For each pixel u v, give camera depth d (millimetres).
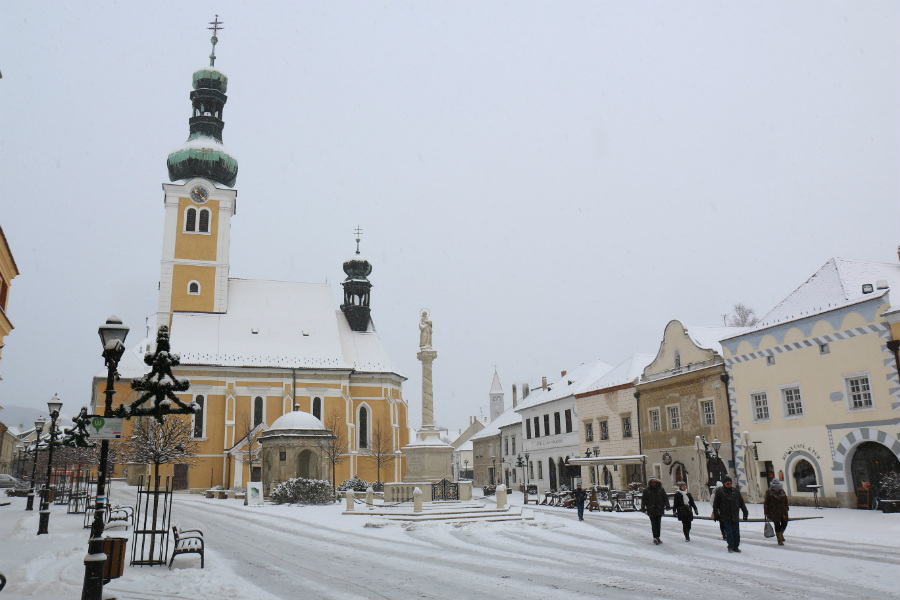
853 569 13680
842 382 30109
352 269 80500
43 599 10484
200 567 14719
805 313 32406
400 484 33125
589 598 11266
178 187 70375
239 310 71750
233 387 66062
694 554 16516
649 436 43062
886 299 28516
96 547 10195
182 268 69438
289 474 46250
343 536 22234
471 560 16125
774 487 17969
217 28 77000
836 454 30078
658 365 43156
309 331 72688
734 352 36156
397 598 11383
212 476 63062
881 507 26672
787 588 11898
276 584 12836
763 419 34094
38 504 35969
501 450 70188
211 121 73625
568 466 53375
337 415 68688
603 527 24141
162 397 14078
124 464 63625
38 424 30781
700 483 37906
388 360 75188
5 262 23594
